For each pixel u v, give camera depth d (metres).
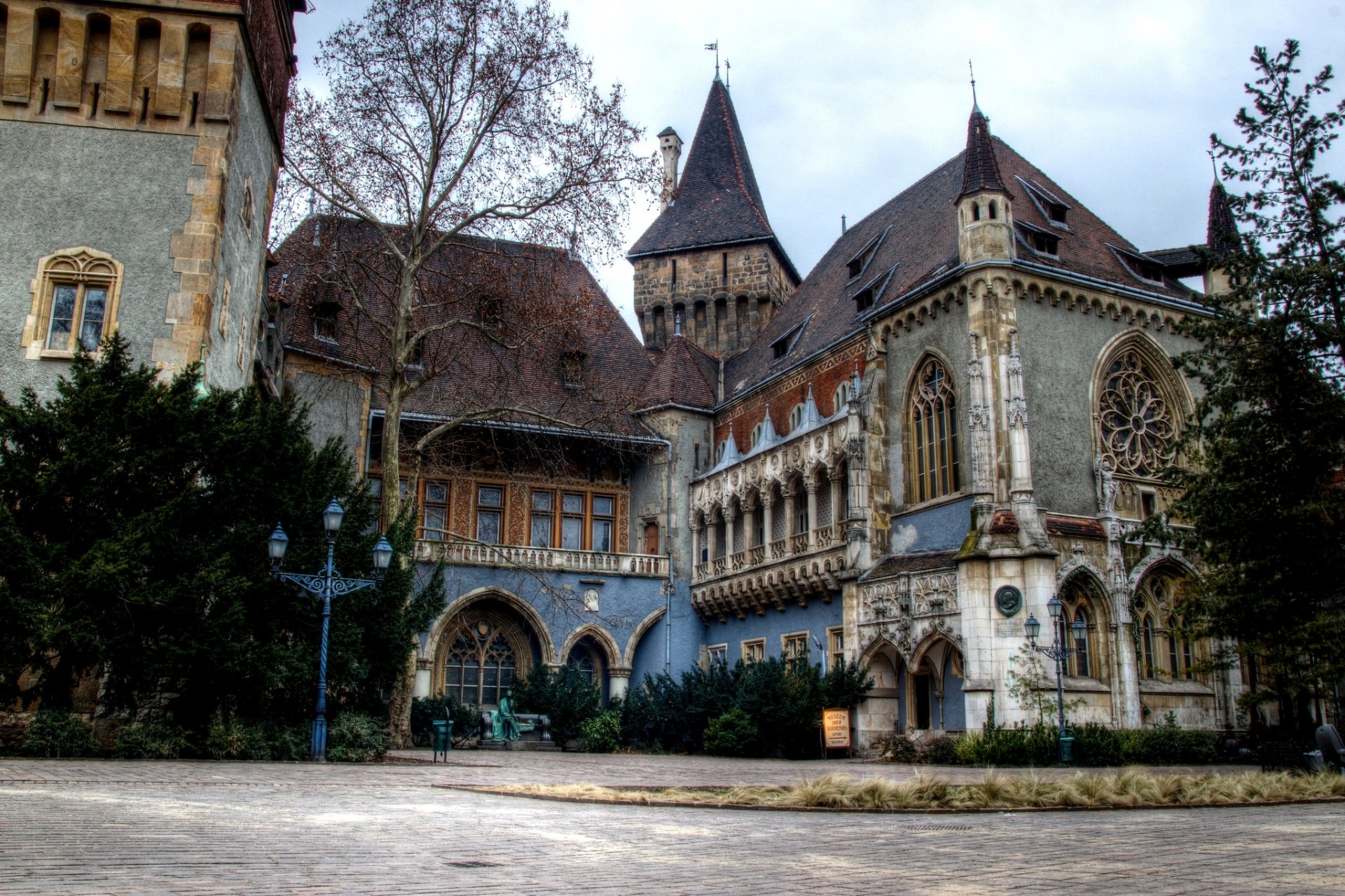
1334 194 23.62
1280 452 22.64
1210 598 23.88
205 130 23.59
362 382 37.59
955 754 27.27
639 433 44.34
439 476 41.66
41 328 22.28
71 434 17.22
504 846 7.77
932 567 30.52
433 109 29.97
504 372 35.78
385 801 11.50
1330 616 22.50
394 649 22.59
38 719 17.23
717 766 25.09
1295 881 6.34
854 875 6.48
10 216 22.70
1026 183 36.91
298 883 5.68
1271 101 24.36
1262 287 23.58
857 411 34.62
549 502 43.59
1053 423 30.80
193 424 18.55
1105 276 33.09
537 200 30.53
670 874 6.44
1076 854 7.70
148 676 17.12
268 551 19.41
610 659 41.28
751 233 51.19
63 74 23.33
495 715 36.00
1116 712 28.70
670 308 52.22
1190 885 6.14
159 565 17.50
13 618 16.03
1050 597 27.98
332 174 28.75
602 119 30.67
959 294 31.78
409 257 29.80
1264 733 28.58
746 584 39.53
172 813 9.09
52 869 5.74
